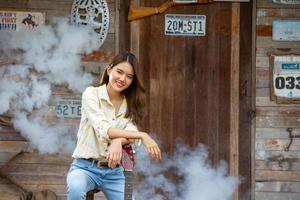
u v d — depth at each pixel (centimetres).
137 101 422
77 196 402
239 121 696
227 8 692
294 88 693
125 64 413
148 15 687
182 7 693
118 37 688
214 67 695
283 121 694
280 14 692
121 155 390
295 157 696
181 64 695
